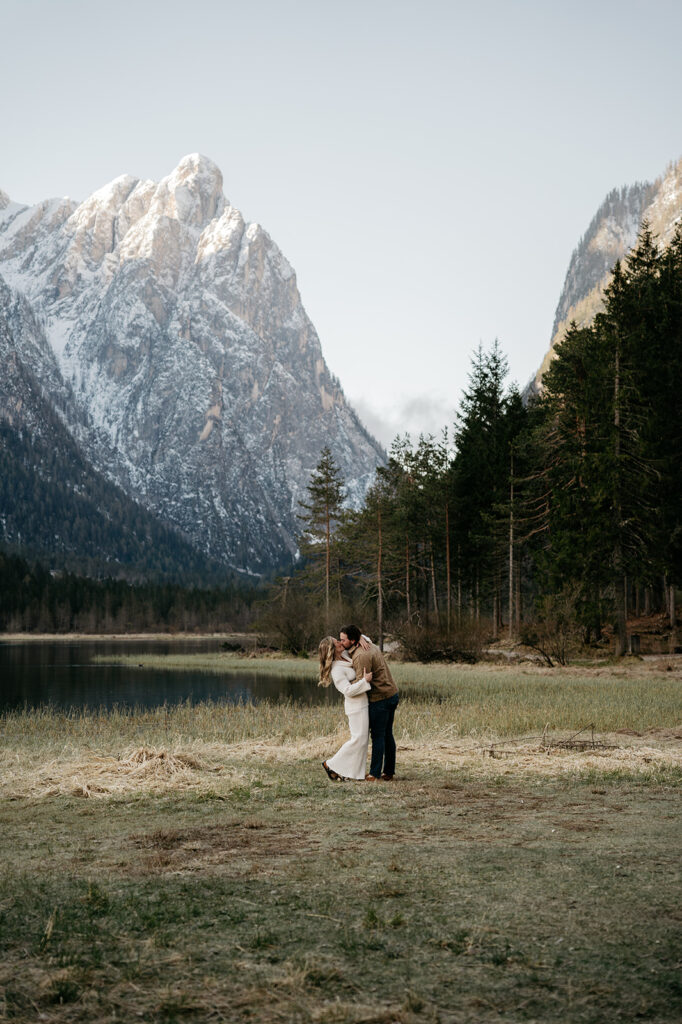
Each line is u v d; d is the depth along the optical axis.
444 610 56.47
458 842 5.91
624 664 32.84
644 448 35.91
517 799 7.69
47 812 7.34
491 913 4.27
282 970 3.55
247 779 9.01
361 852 5.61
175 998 3.26
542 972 3.52
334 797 7.84
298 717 17.62
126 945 3.86
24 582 151.75
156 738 14.33
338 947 3.81
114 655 65.06
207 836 6.19
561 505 39.78
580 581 36.28
